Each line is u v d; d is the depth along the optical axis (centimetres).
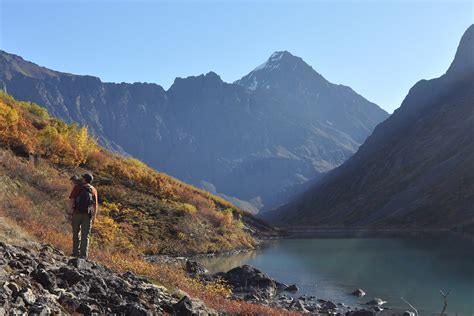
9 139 4356
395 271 3472
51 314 725
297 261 4397
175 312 1027
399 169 16462
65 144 5034
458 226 9275
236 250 5556
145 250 4016
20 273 842
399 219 11731
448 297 2469
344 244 6688
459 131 15400
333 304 2350
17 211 2066
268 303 2305
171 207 5419
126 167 6112
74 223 1252
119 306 870
